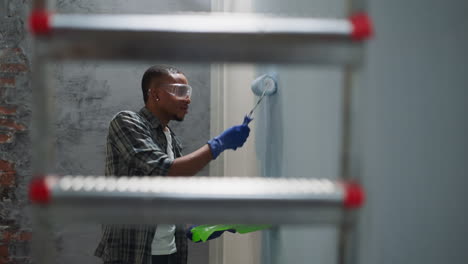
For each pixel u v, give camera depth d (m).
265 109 1.98
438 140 0.75
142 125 1.92
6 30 2.93
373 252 0.92
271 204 0.59
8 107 2.94
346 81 0.61
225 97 3.02
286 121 1.65
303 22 0.59
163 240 2.07
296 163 1.51
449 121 0.73
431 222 0.77
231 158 2.80
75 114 3.02
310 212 0.59
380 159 0.90
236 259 2.65
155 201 0.59
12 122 2.95
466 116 0.70
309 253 1.37
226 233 2.95
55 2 2.96
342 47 0.58
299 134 1.47
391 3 0.85
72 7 2.99
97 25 0.57
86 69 3.02
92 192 0.58
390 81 0.86
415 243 0.80
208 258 3.09
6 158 2.95
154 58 0.58
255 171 2.18
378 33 0.91
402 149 0.83
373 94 0.93
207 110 3.11
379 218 0.91
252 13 2.23
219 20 0.59
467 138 0.69
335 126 1.11
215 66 3.08
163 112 2.08
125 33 0.57
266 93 1.82
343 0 1.03
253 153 2.22
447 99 0.73
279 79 1.75
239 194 0.59
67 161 3.01
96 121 3.03
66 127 3.01
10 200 2.96
